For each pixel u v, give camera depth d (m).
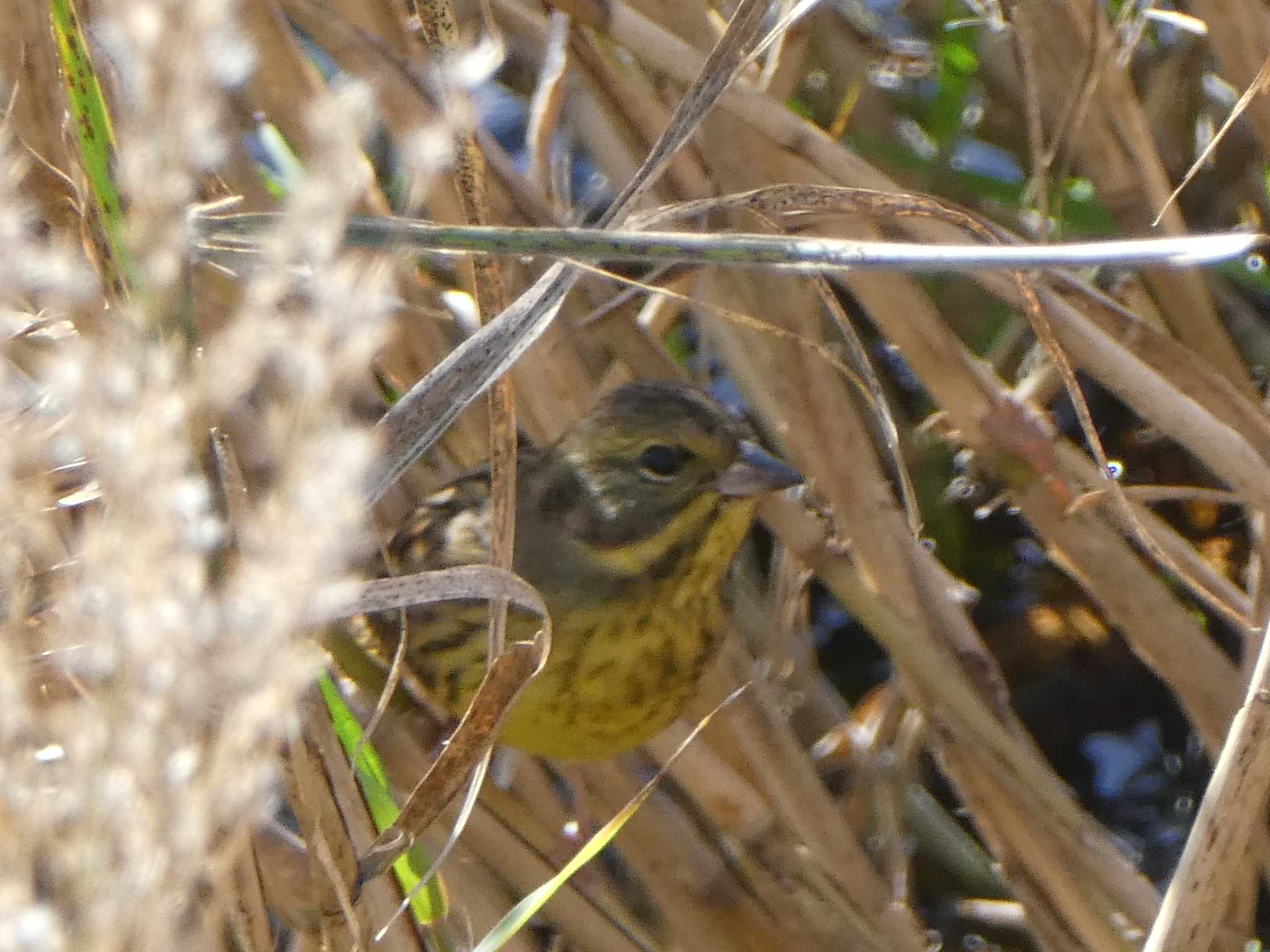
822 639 2.96
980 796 2.88
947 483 2.94
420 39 2.88
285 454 1.80
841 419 2.88
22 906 1.77
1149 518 2.88
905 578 2.88
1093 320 2.88
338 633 2.88
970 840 2.92
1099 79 2.88
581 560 2.88
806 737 2.92
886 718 2.92
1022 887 2.88
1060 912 2.88
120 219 2.67
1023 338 2.94
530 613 2.88
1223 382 2.88
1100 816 2.94
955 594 2.89
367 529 2.82
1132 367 2.86
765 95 2.87
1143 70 2.94
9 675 1.85
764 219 2.81
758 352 2.88
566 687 2.87
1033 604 2.96
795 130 2.86
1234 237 2.76
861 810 2.91
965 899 2.92
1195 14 2.89
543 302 2.78
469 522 2.89
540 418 2.89
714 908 2.87
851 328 2.82
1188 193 2.94
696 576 2.88
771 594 2.92
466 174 2.79
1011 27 2.87
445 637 2.88
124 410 1.80
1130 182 2.89
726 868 2.87
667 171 2.88
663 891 2.87
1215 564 2.94
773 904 2.87
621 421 2.88
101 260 2.68
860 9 2.94
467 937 2.84
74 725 1.80
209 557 2.65
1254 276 2.92
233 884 2.76
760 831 2.87
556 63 2.88
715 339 2.90
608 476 2.88
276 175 2.89
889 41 2.95
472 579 2.77
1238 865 2.81
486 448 2.90
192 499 1.82
